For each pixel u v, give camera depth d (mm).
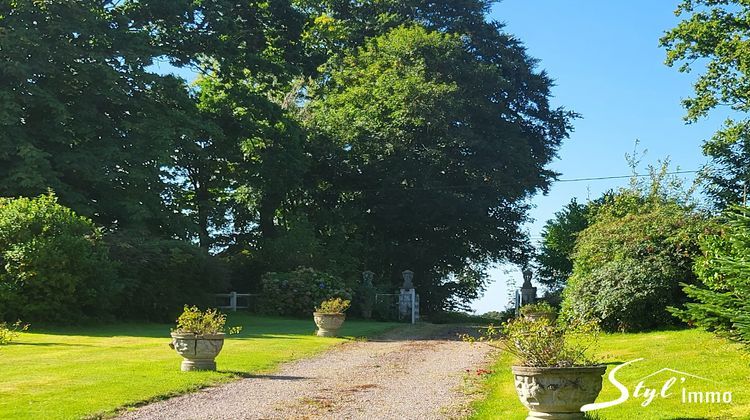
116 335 22453
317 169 44625
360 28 49312
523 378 9328
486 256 50219
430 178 43844
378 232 47000
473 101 44875
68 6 29672
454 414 10930
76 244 24594
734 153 29562
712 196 29641
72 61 30312
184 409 11047
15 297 23375
